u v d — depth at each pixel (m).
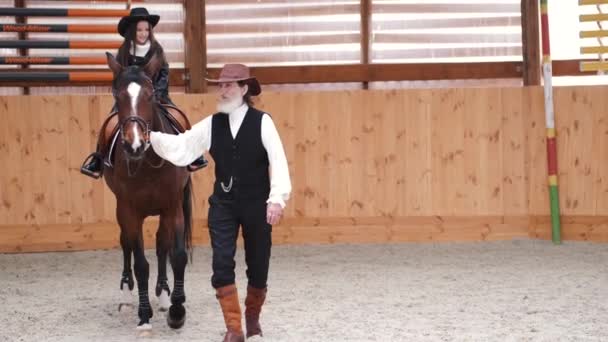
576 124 13.00
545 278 10.06
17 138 13.09
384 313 8.24
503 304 8.56
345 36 14.69
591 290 9.25
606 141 12.94
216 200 6.63
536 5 14.23
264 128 6.53
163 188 7.47
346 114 13.27
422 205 13.27
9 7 13.07
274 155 6.46
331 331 7.48
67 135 13.12
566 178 13.05
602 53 13.23
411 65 14.43
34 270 11.61
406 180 13.27
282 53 14.67
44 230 13.14
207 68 14.45
